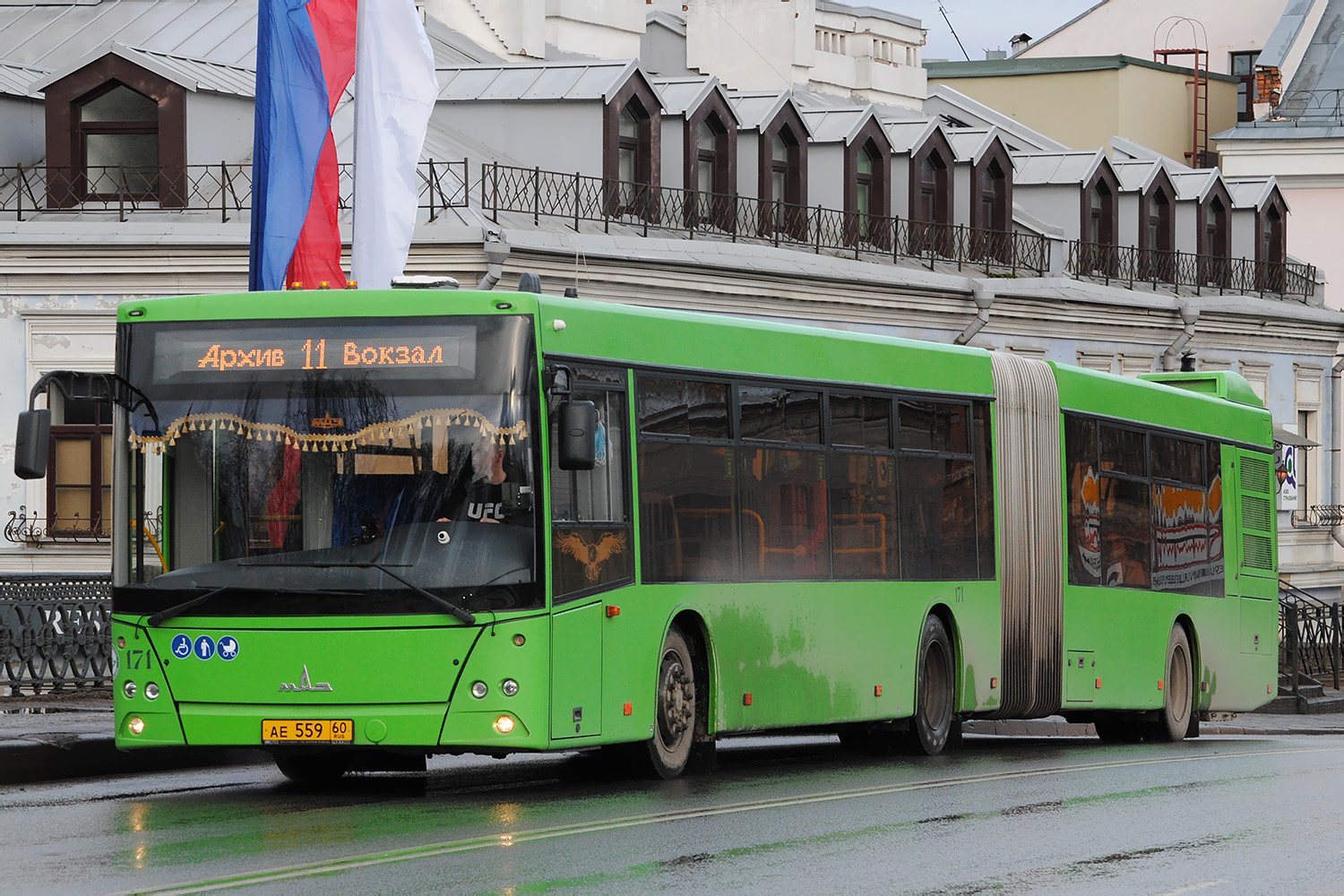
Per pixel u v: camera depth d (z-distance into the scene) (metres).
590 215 44.06
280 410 19.75
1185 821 19.31
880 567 26.17
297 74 30.27
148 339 20.11
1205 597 36.03
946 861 16.19
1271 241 66.88
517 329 19.80
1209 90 86.00
